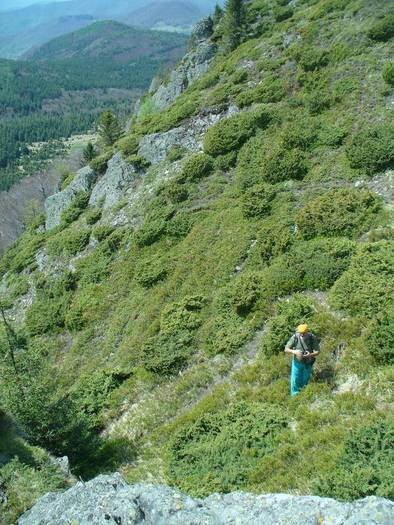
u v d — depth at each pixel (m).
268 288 21.83
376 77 32.12
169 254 31.73
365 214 23.17
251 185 32.06
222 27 65.81
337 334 16.66
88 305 33.66
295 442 12.51
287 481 10.82
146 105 77.81
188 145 41.28
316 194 27.09
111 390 22.34
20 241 64.31
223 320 22.34
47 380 16.95
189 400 18.58
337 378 14.61
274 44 44.62
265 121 35.44
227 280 26.08
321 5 44.28
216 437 14.18
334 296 18.59
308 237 24.12
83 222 44.31
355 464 9.67
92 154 83.94
